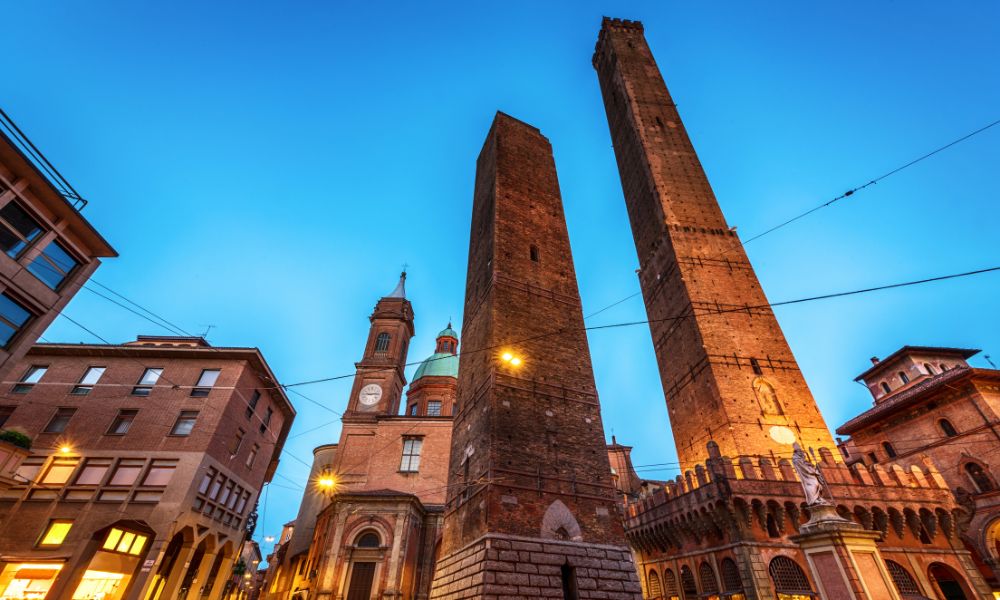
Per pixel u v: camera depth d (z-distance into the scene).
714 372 35.97
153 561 25.69
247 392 35.12
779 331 39.72
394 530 31.66
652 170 52.00
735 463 31.69
